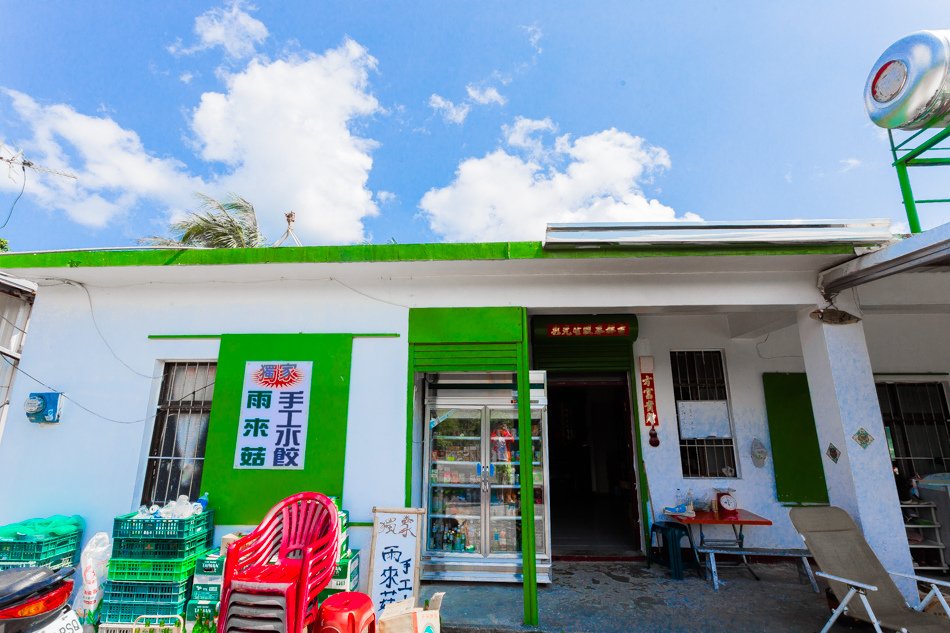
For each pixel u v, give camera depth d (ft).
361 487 15.12
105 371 16.34
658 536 19.97
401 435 15.39
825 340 15.12
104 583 13.69
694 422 21.18
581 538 23.04
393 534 14.39
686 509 19.10
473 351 15.67
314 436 15.40
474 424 19.01
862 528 13.78
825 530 13.57
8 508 15.37
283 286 16.67
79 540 15.01
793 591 16.49
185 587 12.99
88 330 16.66
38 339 16.60
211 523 14.65
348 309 16.39
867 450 14.28
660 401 21.20
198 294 16.81
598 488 37.24
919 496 19.93
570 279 15.89
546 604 15.43
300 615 9.19
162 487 15.88
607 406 37.01
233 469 15.25
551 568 19.10
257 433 15.51
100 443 15.80
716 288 15.64
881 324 21.70
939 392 21.49
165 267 15.20
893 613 12.31
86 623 12.84
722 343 21.70
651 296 15.71
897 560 13.51
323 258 14.75
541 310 16.56
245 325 16.48
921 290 16.05
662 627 13.75
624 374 22.20
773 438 20.57
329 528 11.13
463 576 17.17
